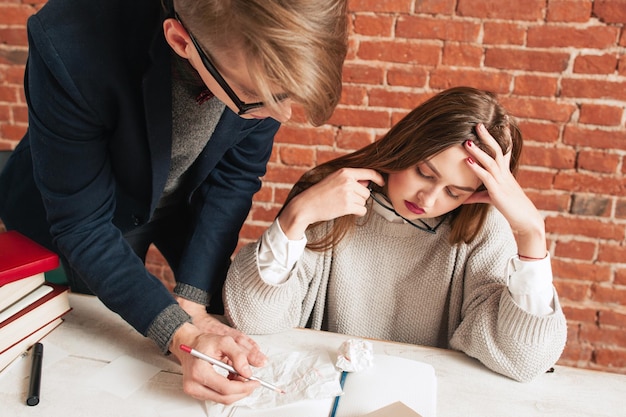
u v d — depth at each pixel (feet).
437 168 2.97
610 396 2.62
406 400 2.46
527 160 6.22
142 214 3.32
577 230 6.32
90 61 2.37
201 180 3.44
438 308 3.54
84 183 2.72
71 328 2.97
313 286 3.59
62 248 2.84
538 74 5.91
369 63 6.20
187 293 3.30
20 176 3.51
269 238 3.17
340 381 2.59
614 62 5.72
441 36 5.97
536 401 2.56
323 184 3.16
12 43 6.87
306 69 1.69
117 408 2.38
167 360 2.75
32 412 2.33
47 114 2.47
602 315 6.50
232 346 2.56
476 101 3.05
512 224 2.92
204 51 1.97
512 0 5.73
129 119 2.59
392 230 3.56
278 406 2.41
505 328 2.81
